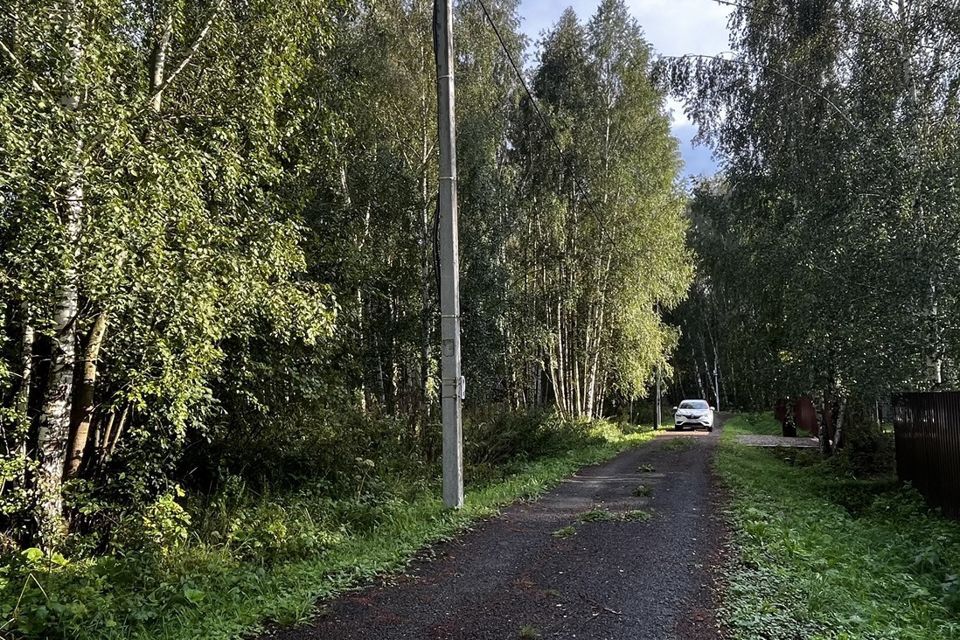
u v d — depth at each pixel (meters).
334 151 11.12
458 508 8.63
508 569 5.98
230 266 7.00
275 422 10.73
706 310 47.91
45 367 7.56
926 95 12.20
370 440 12.02
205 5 7.78
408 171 15.86
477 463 14.17
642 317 25.94
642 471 14.03
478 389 17.22
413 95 16.28
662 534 7.46
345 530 7.77
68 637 4.23
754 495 10.50
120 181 6.14
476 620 4.66
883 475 13.77
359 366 12.89
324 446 11.01
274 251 7.53
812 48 15.00
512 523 8.13
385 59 15.28
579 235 25.23
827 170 13.41
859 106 12.98
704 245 26.44
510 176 20.73
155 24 7.48
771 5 15.33
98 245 5.84
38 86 5.62
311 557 6.64
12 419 6.38
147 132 6.73
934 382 11.41
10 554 5.98
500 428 16.28
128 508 7.75
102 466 8.10
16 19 5.72
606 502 9.78
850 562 6.46
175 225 6.67
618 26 23.81
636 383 27.34
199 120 7.62
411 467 12.00
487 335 17.09
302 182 10.53
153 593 5.00
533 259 25.11
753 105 16.73
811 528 8.10
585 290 25.91
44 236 5.78
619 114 23.72
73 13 5.98
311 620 4.63
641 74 23.44
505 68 20.23
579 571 5.91
